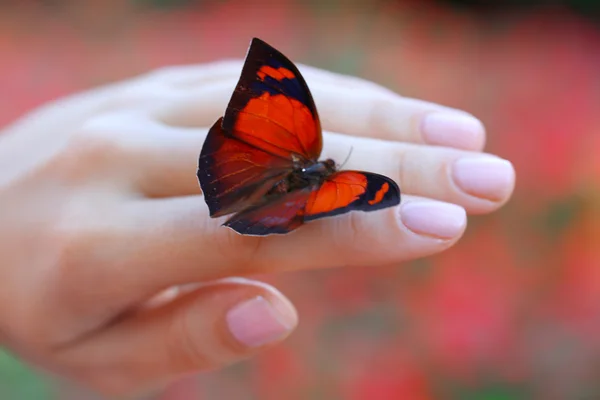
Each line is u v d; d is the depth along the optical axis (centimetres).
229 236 33
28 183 35
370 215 33
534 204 44
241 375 41
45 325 34
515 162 47
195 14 65
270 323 34
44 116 38
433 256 43
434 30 68
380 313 42
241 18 63
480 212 34
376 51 59
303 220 31
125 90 38
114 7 66
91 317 34
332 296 43
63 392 42
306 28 62
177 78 40
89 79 55
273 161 33
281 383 41
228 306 34
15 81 53
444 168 34
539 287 43
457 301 42
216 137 32
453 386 41
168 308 34
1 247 34
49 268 34
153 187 34
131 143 35
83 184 34
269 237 33
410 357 41
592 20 74
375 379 41
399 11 69
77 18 65
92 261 34
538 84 56
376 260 33
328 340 42
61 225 34
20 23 63
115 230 34
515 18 74
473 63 62
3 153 36
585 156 46
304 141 33
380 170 34
